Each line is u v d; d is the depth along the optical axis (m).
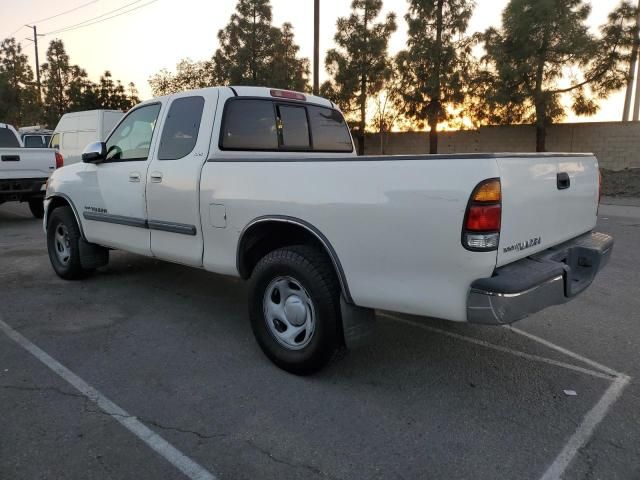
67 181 5.75
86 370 3.75
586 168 3.90
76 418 3.10
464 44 19.41
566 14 17.94
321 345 3.45
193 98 4.49
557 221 3.48
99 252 5.94
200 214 4.19
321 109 5.30
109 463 2.69
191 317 4.90
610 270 6.90
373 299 3.20
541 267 3.05
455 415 3.19
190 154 4.35
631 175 18.41
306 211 3.42
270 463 2.71
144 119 4.93
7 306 5.16
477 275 2.81
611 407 3.29
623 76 18.25
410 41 19.69
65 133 16.91
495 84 19.39
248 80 24.23
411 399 3.38
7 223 10.97
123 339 4.34
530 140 21.53
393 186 3.02
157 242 4.71
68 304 5.25
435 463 2.72
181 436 2.94
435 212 2.86
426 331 4.59
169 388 3.49
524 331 4.61
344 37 22.33
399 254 3.04
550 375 3.75
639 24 17.91
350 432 3.00
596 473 2.64
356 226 3.18
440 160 2.85
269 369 3.80
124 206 4.99
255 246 4.00
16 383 3.53
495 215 2.76
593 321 4.88
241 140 4.46
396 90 20.98
